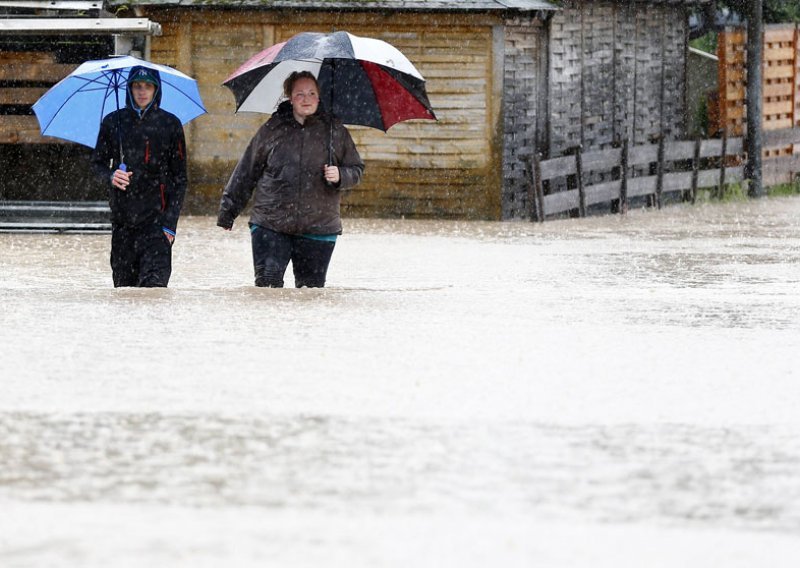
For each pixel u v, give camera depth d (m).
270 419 18.00
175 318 27.33
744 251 51.47
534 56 75.94
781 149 99.69
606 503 14.06
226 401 19.16
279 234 32.62
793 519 13.55
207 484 14.55
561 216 76.25
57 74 69.25
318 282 33.09
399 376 21.33
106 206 64.44
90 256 49.50
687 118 90.75
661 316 29.02
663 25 85.75
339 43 32.66
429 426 17.72
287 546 12.26
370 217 74.94
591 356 23.55
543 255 50.00
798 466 15.84
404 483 14.72
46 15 70.88
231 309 28.75
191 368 21.72
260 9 72.31
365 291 32.53
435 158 74.62
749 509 13.91
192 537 12.52
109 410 18.44
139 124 33.34
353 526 12.98
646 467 15.67
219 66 73.94
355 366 22.14
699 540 12.77
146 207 33.50
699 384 21.09
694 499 14.28
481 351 23.86
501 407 19.05
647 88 84.75
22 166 74.25
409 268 44.75
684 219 72.69
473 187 74.56
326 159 32.41
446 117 74.38
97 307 28.86
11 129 69.44
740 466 15.80
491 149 74.31
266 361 22.45
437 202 74.62
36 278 41.38
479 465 15.62
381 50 32.94
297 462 15.62
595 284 39.28
